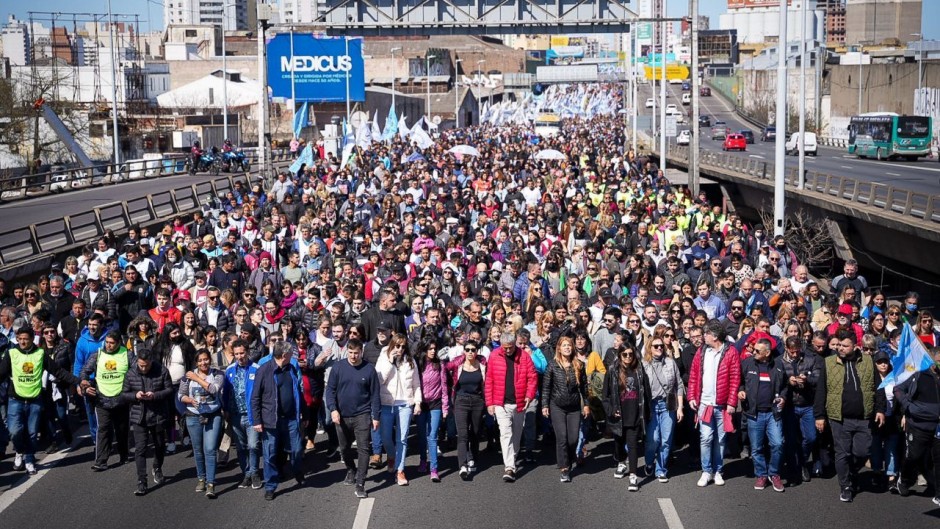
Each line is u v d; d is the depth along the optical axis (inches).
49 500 480.1
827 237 1549.0
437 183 1360.7
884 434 486.6
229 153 2431.1
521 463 538.0
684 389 526.6
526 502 468.8
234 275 773.3
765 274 711.1
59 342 559.5
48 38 6441.9
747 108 5762.8
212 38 6496.1
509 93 7106.3
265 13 1486.2
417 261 807.1
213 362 519.5
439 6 1665.8
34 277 989.8
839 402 465.1
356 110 3858.3
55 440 582.6
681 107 6417.3
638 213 1092.5
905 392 458.0
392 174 1544.0
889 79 3868.1
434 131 3366.1
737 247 790.5
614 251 815.1
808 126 4313.5
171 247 780.6
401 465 498.6
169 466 541.0
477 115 5634.8
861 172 2146.9
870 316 625.0
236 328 557.3
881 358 478.6
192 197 1552.7
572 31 1670.8
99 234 1182.3
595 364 508.1
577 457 530.3
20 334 521.0
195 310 669.9
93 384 530.0
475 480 506.9
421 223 957.8
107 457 530.0
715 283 729.6
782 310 589.9
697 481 503.2
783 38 1065.5
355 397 481.4
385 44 6378.0
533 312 641.0
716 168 2278.5
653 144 3324.3
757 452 486.6
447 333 561.3
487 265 768.3
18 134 2669.8
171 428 542.9
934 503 462.3
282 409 485.4
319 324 567.2
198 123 3563.0
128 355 526.9
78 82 3543.3
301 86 2482.8
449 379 536.4
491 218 1056.2
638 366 484.7
